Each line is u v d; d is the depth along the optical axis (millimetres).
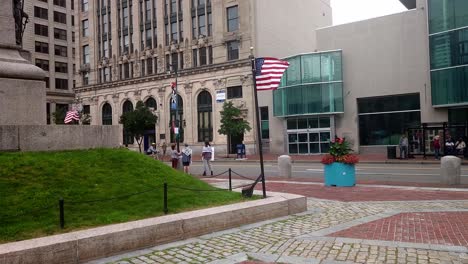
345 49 39531
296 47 52656
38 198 7512
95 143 10641
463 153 30000
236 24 48094
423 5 35656
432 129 30969
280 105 42188
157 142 54719
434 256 6324
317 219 9305
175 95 44219
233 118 42562
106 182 8805
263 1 47844
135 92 57125
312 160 33219
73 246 6121
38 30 81625
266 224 8773
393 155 31719
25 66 10391
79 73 65188
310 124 41031
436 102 33000
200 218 7879
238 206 8836
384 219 9172
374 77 38062
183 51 52281
